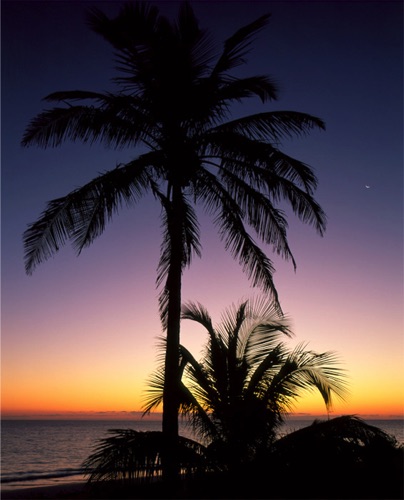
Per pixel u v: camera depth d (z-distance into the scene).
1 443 82.31
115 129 11.95
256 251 12.71
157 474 9.35
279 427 11.56
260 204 12.34
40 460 50.88
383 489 10.32
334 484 10.37
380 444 10.86
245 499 9.98
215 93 12.21
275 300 12.74
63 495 16.05
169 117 12.30
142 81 12.47
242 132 12.52
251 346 12.41
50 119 11.96
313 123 12.15
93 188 11.52
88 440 91.38
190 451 9.70
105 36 12.23
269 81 12.12
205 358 12.30
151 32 12.25
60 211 11.51
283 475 10.41
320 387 11.26
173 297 11.33
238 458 10.93
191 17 12.55
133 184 12.01
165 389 10.79
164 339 12.14
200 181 12.40
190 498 9.62
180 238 11.68
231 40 12.14
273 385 11.55
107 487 10.33
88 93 12.05
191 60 12.60
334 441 10.37
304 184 12.07
